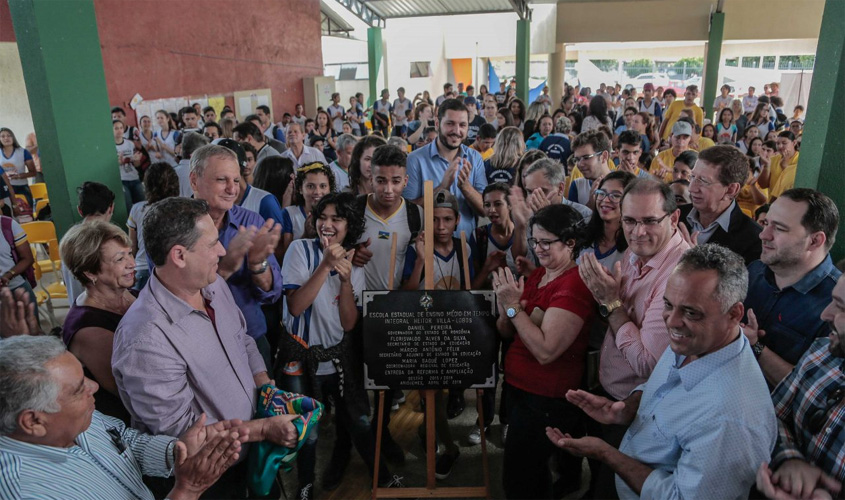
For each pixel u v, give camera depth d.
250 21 12.78
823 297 1.94
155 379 1.80
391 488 2.74
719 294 1.54
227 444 1.72
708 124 8.02
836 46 2.41
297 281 2.62
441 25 25.19
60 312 5.39
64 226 3.56
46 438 1.48
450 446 2.95
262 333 2.71
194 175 2.56
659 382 1.81
